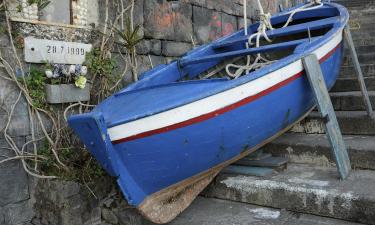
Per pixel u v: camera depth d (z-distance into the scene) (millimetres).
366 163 3232
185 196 2941
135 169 2547
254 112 2850
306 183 2930
